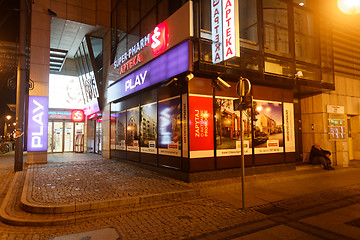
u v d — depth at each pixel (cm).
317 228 456
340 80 1236
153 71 968
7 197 662
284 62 967
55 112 1991
